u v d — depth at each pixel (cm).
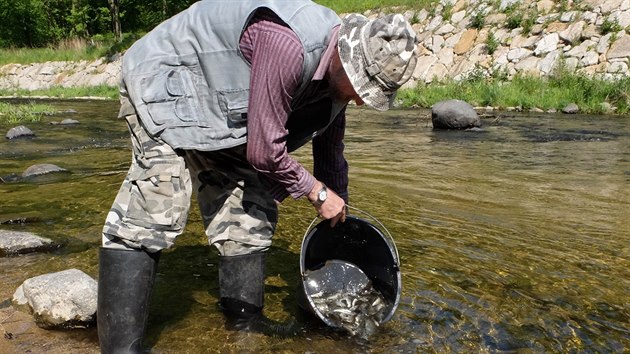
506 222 365
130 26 3472
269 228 228
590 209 403
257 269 230
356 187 465
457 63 1620
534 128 938
